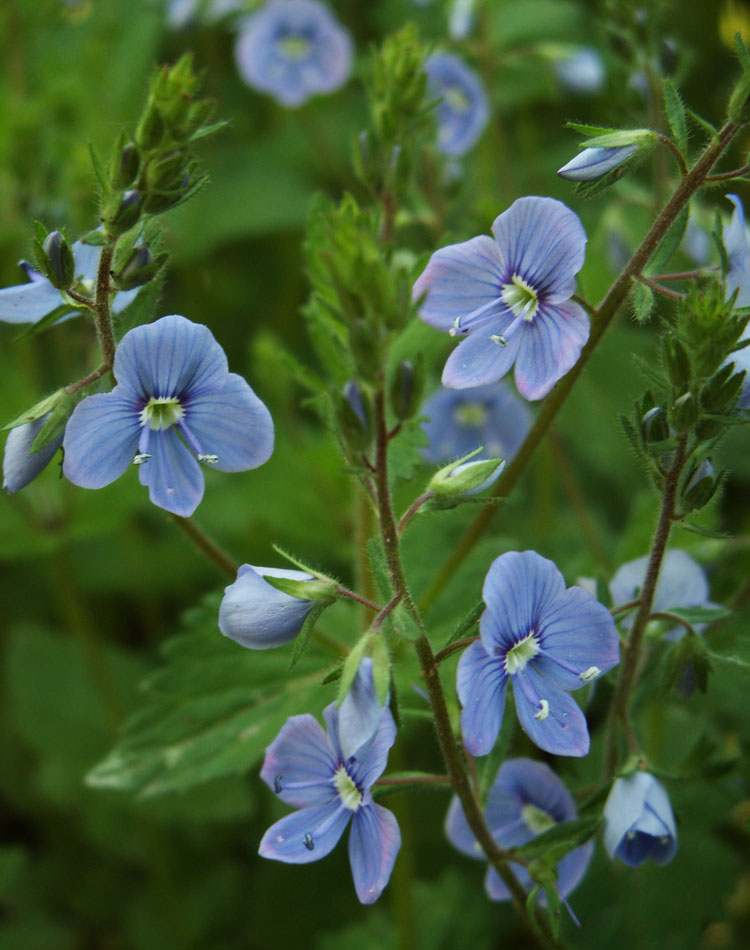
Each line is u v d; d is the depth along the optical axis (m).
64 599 0.26
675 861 0.21
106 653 0.28
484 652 0.18
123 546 0.29
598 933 0.21
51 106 0.29
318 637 0.22
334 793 0.18
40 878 0.27
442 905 0.24
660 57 0.23
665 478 0.19
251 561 0.27
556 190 0.33
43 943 0.26
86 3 0.33
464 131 0.28
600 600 0.20
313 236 0.21
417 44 0.22
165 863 0.26
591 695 0.20
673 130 0.19
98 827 0.26
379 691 0.18
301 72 0.33
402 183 0.22
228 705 0.22
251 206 0.33
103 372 0.19
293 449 0.25
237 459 0.19
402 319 0.18
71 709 0.27
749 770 0.20
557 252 0.19
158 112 0.18
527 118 0.36
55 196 0.28
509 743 0.19
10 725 0.28
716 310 0.18
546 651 0.18
